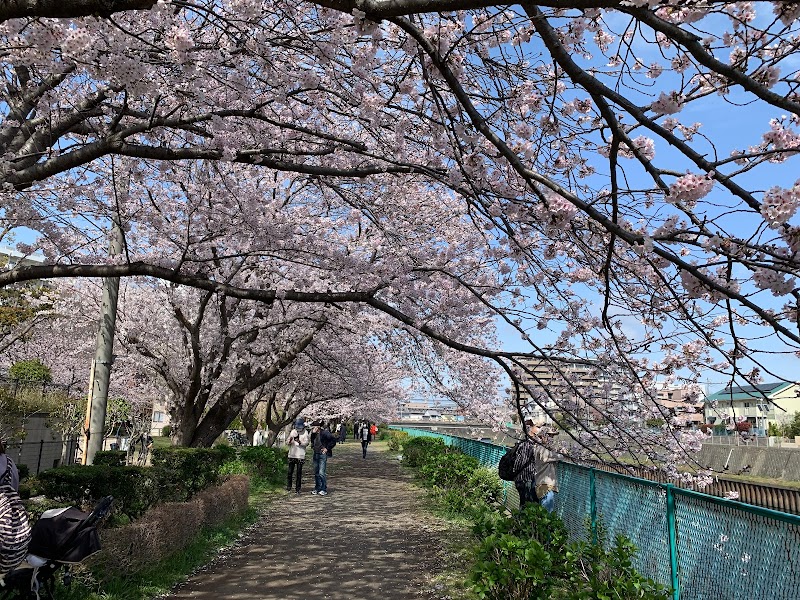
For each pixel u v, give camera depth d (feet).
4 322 45.29
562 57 9.12
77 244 27.35
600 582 13.92
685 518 15.12
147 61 13.50
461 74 13.17
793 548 11.34
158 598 17.89
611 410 19.52
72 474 20.85
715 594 13.60
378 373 64.85
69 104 19.16
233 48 15.80
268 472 50.98
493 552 15.83
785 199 7.79
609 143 14.69
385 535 28.96
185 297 41.01
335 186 21.70
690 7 8.55
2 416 43.34
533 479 23.62
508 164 14.29
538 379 17.75
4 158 16.37
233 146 17.85
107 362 30.58
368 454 99.86
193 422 38.55
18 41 12.27
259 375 41.65
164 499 27.40
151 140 19.60
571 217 10.75
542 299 17.88
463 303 26.40
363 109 16.16
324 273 29.94
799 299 9.05
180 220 26.76
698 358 19.10
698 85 10.71
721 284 9.68
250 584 19.97
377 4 9.46
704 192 8.38
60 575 15.74
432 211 29.37
